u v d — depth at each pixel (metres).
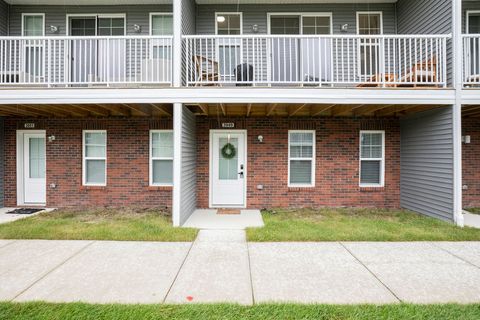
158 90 6.04
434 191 6.71
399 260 4.23
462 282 3.54
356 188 8.11
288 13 8.49
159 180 8.20
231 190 8.16
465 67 6.29
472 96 6.11
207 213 7.37
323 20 8.60
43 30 8.49
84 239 5.13
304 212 7.39
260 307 2.93
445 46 6.29
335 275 3.72
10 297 3.14
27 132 8.23
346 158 8.12
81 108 7.02
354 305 2.98
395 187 8.14
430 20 7.01
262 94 6.08
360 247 4.79
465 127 8.07
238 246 4.84
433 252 4.56
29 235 5.25
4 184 8.12
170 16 8.57
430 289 3.36
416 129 7.41
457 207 6.06
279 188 8.07
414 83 6.17
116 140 8.06
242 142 8.16
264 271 3.84
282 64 8.16
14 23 8.45
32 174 8.30
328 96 6.08
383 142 8.15
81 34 8.60
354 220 6.51
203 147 8.06
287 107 7.02
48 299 3.10
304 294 3.23
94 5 8.52
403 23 8.18
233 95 6.05
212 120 8.09
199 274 3.74
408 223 6.19
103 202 8.07
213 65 6.59
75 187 8.09
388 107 6.91
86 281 3.53
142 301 3.07
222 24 8.55
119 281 3.54
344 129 8.12
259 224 6.26
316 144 8.09
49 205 8.07
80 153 8.09
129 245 4.86
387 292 3.28
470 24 8.00
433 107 6.73
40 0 8.24
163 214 7.09
